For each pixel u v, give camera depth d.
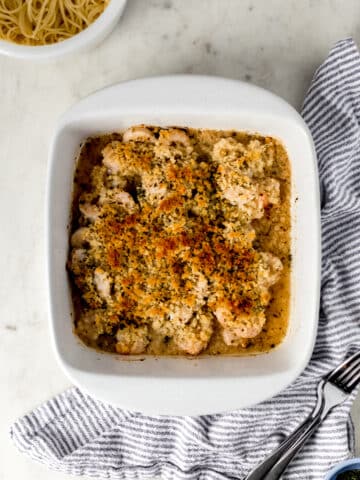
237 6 0.79
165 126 0.73
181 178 0.72
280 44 0.79
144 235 0.72
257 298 0.72
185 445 0.79
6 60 0.79
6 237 0.79
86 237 0.72
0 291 0.80
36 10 0.76
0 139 0.79
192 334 0.72
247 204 0.72
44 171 0.79
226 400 0.69
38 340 0.80
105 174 0.73
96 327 0.72
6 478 0.81
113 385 0.69
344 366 0.78
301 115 0.77
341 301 0.77
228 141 0.73
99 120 0.71
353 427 0.81
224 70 0.79
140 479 0.82
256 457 0.81
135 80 0.71
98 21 0.72
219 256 0.72
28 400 0.80
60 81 0.79
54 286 0.69
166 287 0.72
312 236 0.70
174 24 0.79
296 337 0.72
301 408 0.79
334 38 0.79
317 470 0.80
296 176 0.73
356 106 0.77
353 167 0.78
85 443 0.80
